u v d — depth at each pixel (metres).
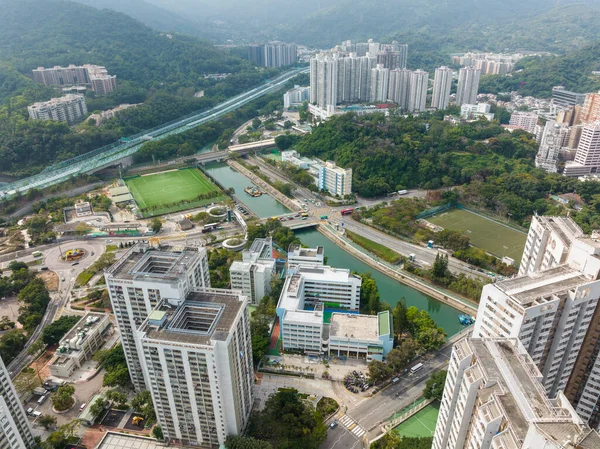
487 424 155.50
